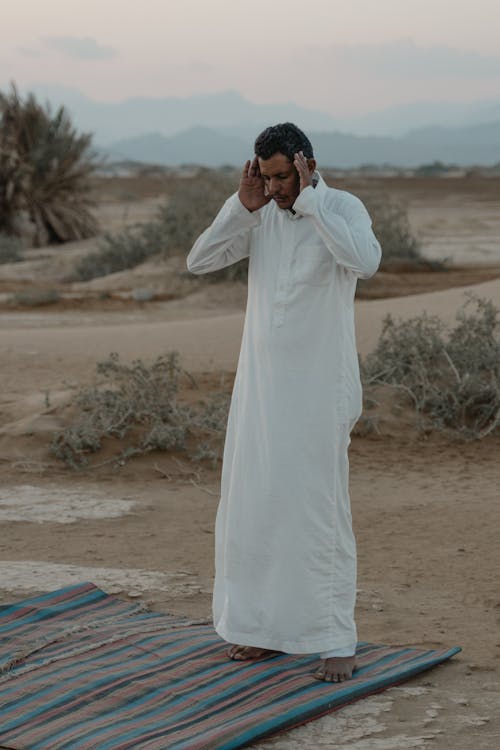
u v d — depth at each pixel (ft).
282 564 13.91
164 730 12.55
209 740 12.11
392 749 12.45
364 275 13.60
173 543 22.27
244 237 14.47
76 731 12.57
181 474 28.50
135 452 29.32
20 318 63.46
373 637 16.58
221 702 13.41
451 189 238.27
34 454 29.35
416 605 18.19
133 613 17.15
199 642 15.56
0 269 91.76
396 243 86.07
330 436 13.89
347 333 14.14
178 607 17.98
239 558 14.15
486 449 31.48
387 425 32.89
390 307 46.29
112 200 197.98
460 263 91.45
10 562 20.63
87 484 27.48
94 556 21.24
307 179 13.33
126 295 73.92
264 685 13.93
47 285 81.25
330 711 13.51
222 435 30.37
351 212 13.76
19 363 41.83
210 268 14.83
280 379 13.88
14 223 113.60
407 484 27.61
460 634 16.67
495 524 23.62
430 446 31.71
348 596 14.28
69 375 39.50
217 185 82.53
